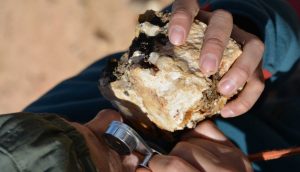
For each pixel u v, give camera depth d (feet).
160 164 1.67
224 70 1.73
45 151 1.49
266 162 2.37
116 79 1.78
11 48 4.69
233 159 1.74
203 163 1.69
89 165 1.55
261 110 2.60
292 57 2.35
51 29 4.64
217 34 1.73
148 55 1.72
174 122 1.72
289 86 3.26
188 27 1.73
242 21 2.23
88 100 2.20
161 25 1.80
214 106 1.76
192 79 1.68
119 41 4.47
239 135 2.35
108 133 1.71
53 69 4.58
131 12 4.47
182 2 1.80
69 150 1.51
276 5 2.43
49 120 1.59
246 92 1.85
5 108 4.59
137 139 1.71
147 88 1.70
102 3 4.56
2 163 1.47
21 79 4.62
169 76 1.68
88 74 2.39
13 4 4.77
